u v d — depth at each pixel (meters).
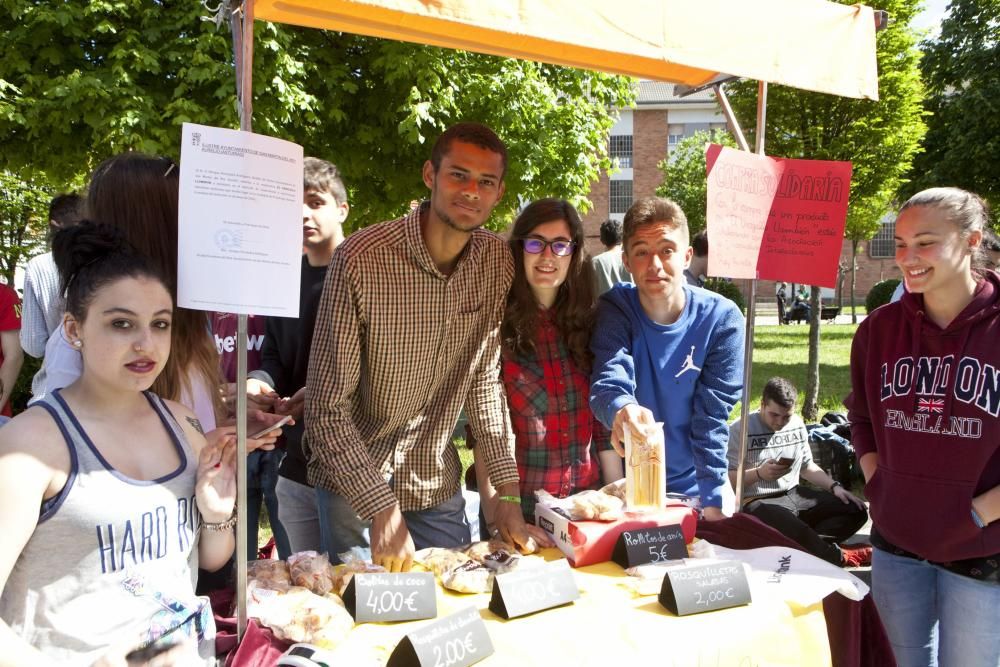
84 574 1.10
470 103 5.93
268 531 4.17
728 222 2.06
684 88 2.51
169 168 1.51
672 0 1.68
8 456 1.05
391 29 1.90
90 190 1.48
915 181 10.81
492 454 2.10
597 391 2.18
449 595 1.65
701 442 2.27
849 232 12.42
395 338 1.95
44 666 0.98
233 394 2.02
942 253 1.89
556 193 6.57
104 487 1.13
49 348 1.57
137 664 1.08
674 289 2.25
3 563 1.01
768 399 4.09
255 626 1.38
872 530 2.22
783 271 2.19
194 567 1.34
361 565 1.67
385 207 6.71
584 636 1.46
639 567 1.72
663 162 22.14
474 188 1.84
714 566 1.62
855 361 2.28
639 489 1.91
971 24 10.50
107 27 5.02
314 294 2.61
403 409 2.06
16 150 5.67
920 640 2.12
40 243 9.61
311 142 5.82
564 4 1.52
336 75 5.69
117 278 1.14
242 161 1.28
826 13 1.98
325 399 1.88
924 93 10.91
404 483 2.12
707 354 2.31
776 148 7.20
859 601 1.75
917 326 2.02
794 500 4.04
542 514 2.00
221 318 2.64
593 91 6.93
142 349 1.16
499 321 2.21
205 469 1.31
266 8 1.70
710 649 1.47
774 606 1.61
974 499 1.90
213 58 5.20
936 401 1.96
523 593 1.55
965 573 1.95
